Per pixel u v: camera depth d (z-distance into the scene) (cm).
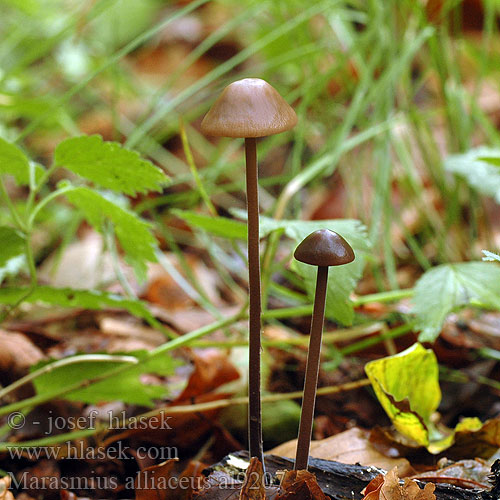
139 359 59
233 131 46
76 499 54
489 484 52
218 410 60
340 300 54
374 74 89
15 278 79
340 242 47
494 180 66
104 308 74
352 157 87
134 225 58
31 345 65
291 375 67
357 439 56
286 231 56
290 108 47
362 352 67
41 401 58
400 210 79
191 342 60
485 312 70
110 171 56
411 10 80
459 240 78
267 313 64
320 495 49
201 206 94
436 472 53
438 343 66
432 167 79
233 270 84
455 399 64
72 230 75
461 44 88
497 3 89
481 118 78
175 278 73
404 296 64
